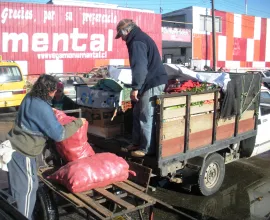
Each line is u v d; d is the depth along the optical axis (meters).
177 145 4.81
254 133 6.50
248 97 6.12
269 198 5.62
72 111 4.82
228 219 4.87
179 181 5.18
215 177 5.68
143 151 4.61
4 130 10.13
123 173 3.93
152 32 25.42
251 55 35.44
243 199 5.56
